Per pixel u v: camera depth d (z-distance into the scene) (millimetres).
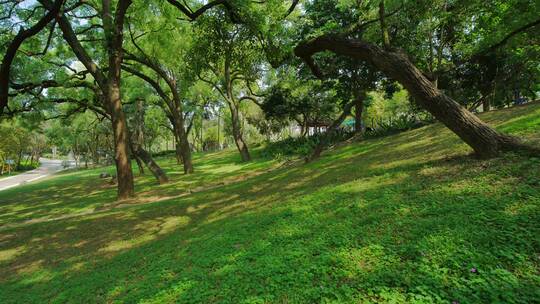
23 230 10617
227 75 24609
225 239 5887
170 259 5750
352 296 3031
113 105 14047
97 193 19172
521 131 7488
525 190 4434
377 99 35719
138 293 4414
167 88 27938
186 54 19641
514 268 3002
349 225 4957
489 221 3914
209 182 17328
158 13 16672
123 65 19047
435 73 13781
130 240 8156
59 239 9133
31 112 18578
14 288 6086
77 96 20000
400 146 11352
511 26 12594
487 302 2600
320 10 18172
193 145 64500
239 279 3984
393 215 4895
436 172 6488
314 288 3299
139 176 25172
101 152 59781
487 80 18922
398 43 16875
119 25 13227
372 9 12953
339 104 26297
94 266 6621
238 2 11148
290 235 5191
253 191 11102
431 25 15117
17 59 15039
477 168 5852
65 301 5000
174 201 12094
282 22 12336
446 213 4461
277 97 27891
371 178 7645
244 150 25312
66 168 58625
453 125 6387
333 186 7906
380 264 3541
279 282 3646
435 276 3066
